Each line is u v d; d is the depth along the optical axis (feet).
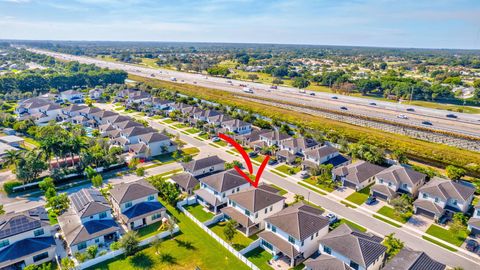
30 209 190.08
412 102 535.19
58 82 589.73
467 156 272.10
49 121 388.37
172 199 212.64
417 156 288.10
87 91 586.04
